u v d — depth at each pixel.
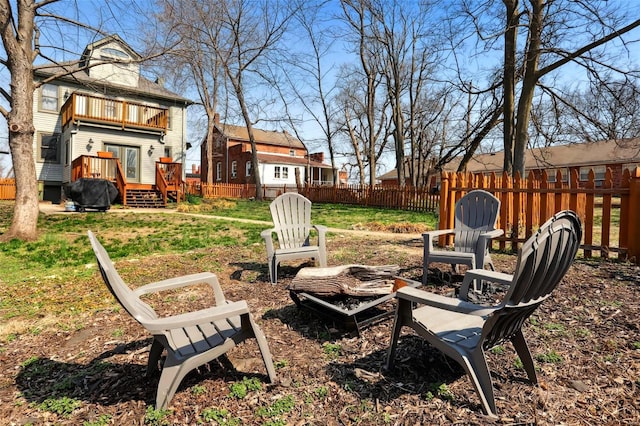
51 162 19.14
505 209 5.97
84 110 17.59
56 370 2.48
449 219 6.29
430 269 4.65
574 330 2.79
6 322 3.37
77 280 4.79
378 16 22.25
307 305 3.29
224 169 37.28
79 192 13.89
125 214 13.40
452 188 6.24
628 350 2.45
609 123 10.20
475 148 13.85
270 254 4.39
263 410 1.95
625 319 2.92
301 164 36.72
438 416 1.86
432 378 2.22
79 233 8.98
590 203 5.16
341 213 15.91
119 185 16.78
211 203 19.28
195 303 3.78
